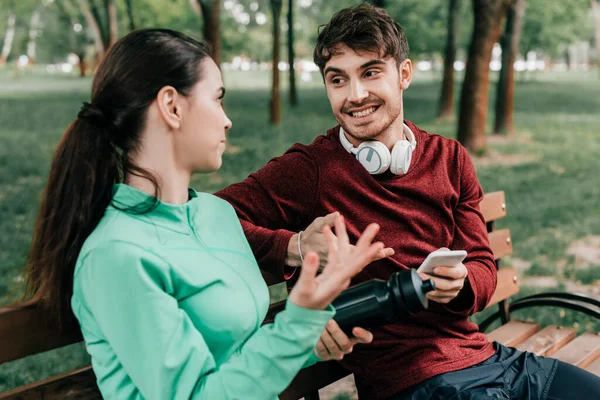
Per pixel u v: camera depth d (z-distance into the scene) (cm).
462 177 238
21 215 819
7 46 5075
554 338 306
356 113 215
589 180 1114
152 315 144
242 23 4825
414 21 2742
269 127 1825
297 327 143
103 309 146
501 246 329
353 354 219
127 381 152
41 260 158
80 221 152
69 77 4781
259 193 218
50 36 4816
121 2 3416
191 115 160
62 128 1820
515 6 1620
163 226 159
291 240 198
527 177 1130
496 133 1681
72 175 154
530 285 556
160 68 156
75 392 175
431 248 224
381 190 220
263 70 6384
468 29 2847
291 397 223
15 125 1883
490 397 199
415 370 209
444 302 199
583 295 296
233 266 172
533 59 5728
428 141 236
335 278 141
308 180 220
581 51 6738
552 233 746
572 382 223
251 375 143
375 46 209
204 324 159
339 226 146
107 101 157
